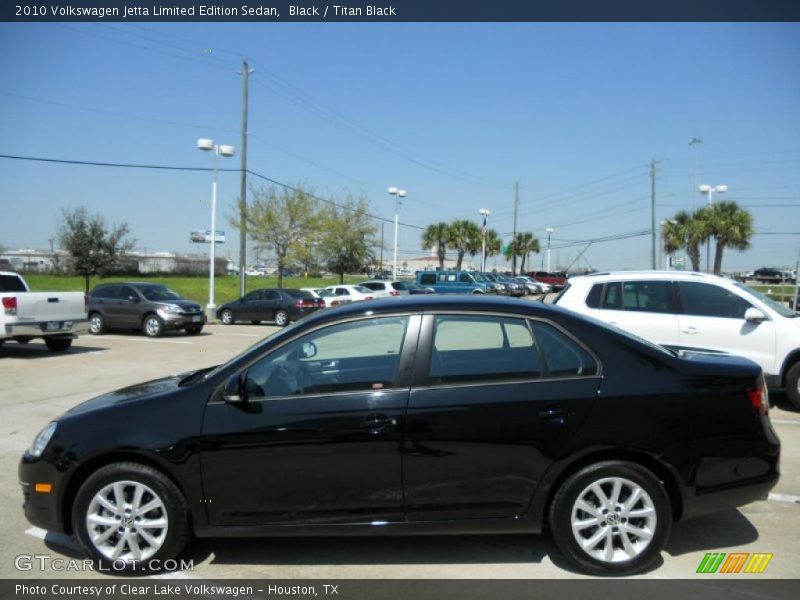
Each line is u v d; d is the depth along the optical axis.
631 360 3.90
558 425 3.74
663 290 8.59
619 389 3.80
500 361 3.95
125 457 3.96
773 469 3.90
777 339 7.92
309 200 37.91
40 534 4.59
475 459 3.76
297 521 3.83
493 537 4.38
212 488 3.84
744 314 8.16
